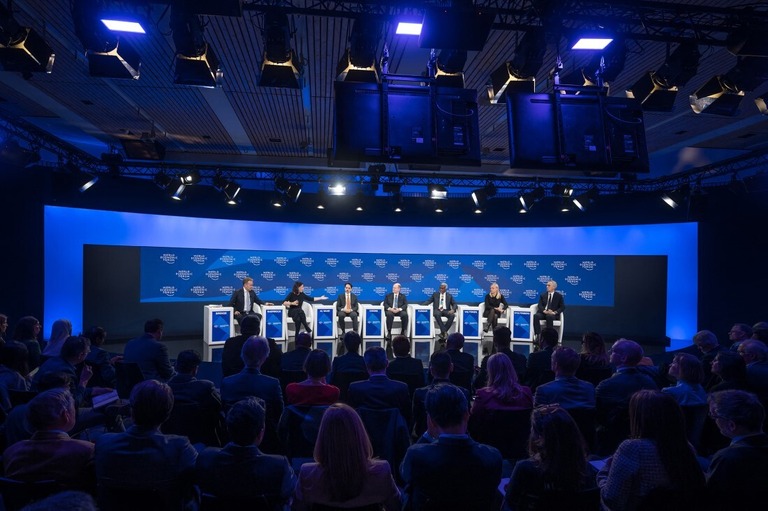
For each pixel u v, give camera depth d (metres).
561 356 3.84
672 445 2.20
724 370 3.89
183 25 4.39
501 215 13.59
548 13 4.75
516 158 4.98
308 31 5.38
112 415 4.33
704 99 5.50
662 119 8.10
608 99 5.13
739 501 2.19
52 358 4.45
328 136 9.41
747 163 10.49
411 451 2.33
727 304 11.28
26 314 10.30
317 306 12.03
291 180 12.06
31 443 2.47
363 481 2.11
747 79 5.27
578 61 6.10
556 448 2.12
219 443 4.01
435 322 12.41
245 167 11.52
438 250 13.93
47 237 10.85
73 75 6.55
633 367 4.00
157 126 8.87
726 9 4.85
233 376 4.07
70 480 2.47
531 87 5.22
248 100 7.47
